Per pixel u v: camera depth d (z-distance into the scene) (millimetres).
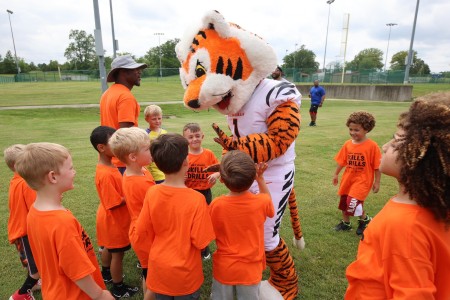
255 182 2549
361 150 3691
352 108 20062
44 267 1835
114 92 3447
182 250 2010
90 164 6598
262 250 2174
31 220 1836
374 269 1369
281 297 2539
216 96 2268
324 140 9078
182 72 2568
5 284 2869
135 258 3340
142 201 2443
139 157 2447
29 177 1759
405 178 1278
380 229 1351
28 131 10656
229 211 2074
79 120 14305
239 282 2094
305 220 4141
